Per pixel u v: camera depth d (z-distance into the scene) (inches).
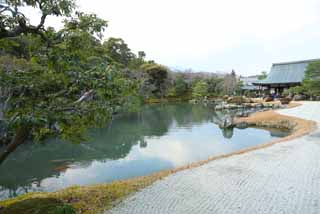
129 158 320.8
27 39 92.4
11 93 82.3
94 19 99.3
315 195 143.0
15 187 233.9
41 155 339.0
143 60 1642.5
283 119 534.3
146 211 126.5
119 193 152.6
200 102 1378.0
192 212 124.8
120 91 91.2
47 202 127.8
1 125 72.9
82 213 124.2
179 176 184.4
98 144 404.5
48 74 86.3
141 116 800.9
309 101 946.1
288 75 1194.6
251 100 1089.4
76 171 273.7
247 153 249.6
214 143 403.2
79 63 91.0
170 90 1513.3
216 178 177.6
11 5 82.9
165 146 386.9
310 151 251.1
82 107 90.3
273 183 164.4
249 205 131.7
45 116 76.5
